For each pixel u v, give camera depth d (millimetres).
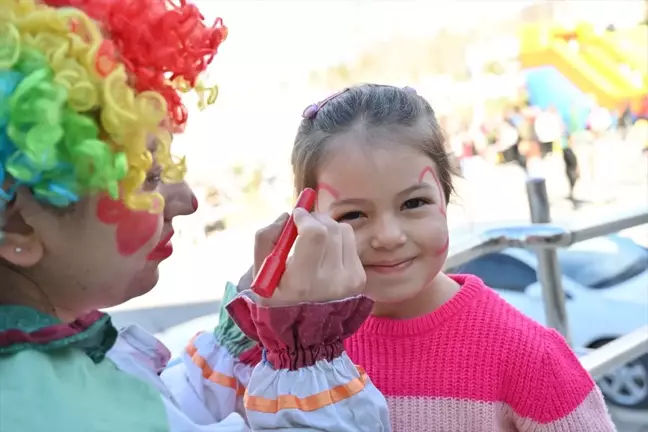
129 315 3680
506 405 1093
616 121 7176
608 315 3033
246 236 5633
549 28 7555
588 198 5961
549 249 1760
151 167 801
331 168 1065
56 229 751
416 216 1062
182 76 836
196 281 4453
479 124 7211
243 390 1184
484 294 1159
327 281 899
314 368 900
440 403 1090
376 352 1139
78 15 708
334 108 1108
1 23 690
